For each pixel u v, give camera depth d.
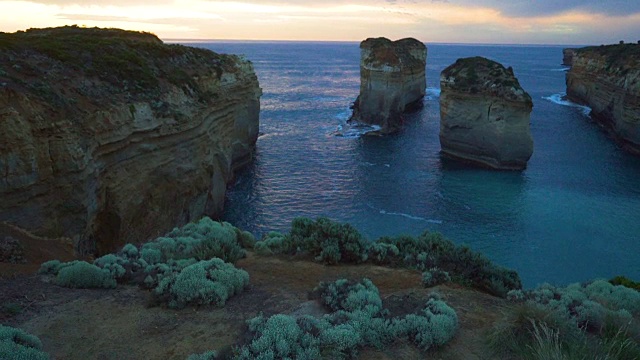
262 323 7.38
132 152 23.66
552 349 6.18
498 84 46.12
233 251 12.81
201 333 7.71
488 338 7.20
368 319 7.56
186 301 8.80
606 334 7.48
